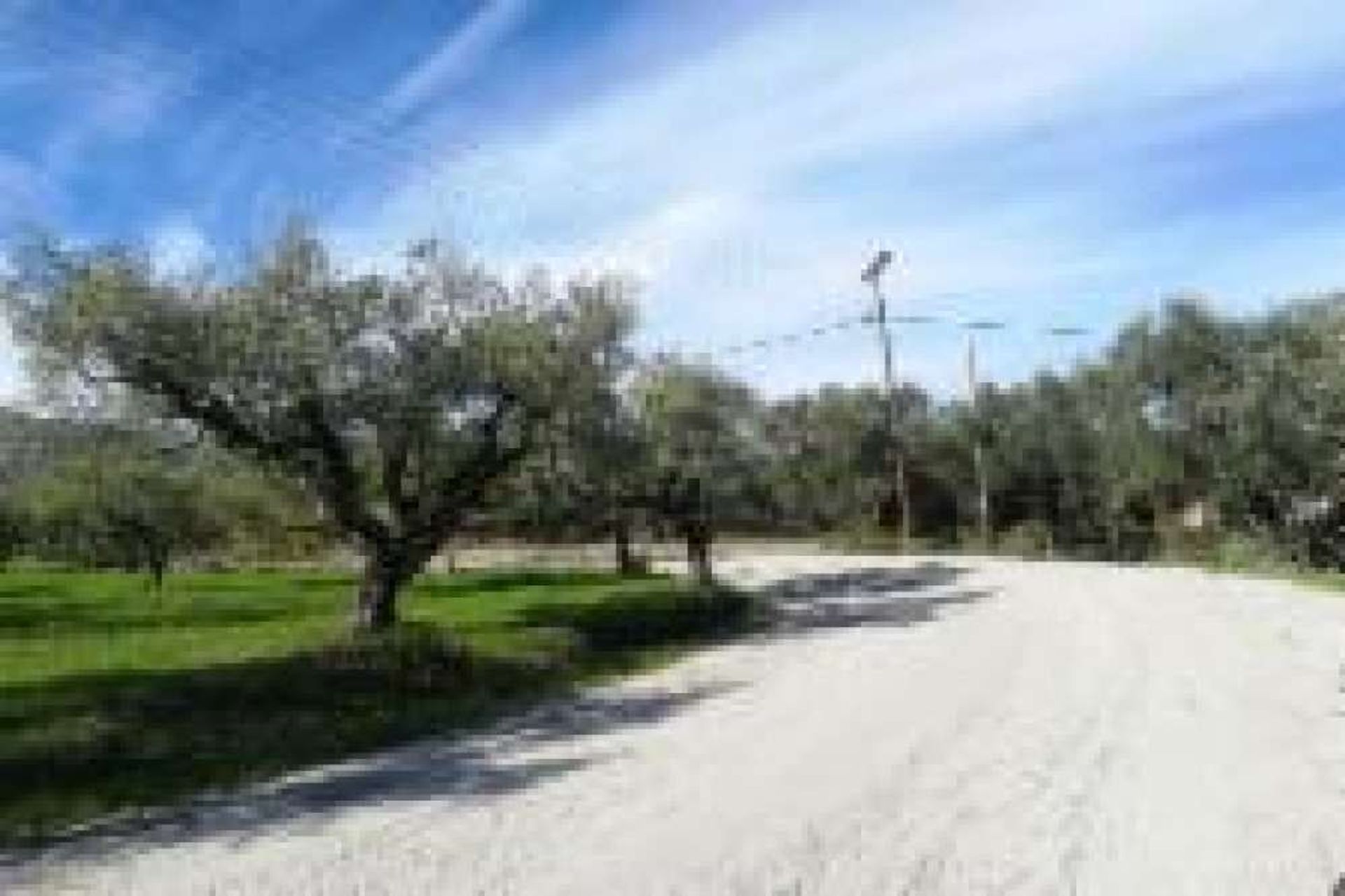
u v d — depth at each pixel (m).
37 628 40.41
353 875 13.73
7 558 61.12
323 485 32.78
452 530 34.91
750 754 19.05
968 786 16.22
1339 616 32.72
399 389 32.00
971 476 86.69
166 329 29.77
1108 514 76.00
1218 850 13.14
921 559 68.88
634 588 51.47
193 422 31.89
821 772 17.45
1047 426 84.62
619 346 34.78
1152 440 67.62
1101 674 24.53
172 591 55.00
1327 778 15.91
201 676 26.89
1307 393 55.16
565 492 37.84
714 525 56.81
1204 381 65.62
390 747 22.34
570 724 23.28
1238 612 34.22
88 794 18.72
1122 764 17.02
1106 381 71.94
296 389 30.81
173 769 20.39
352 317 31.56
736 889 12.51
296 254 31.33
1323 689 22.09
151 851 15.43
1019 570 55.97
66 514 49.75
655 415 45.22
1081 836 13.78
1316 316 62.81
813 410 87.88
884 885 12.40
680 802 16.19
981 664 26.77
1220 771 16.45
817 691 24.72
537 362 32.88
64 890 13.85
